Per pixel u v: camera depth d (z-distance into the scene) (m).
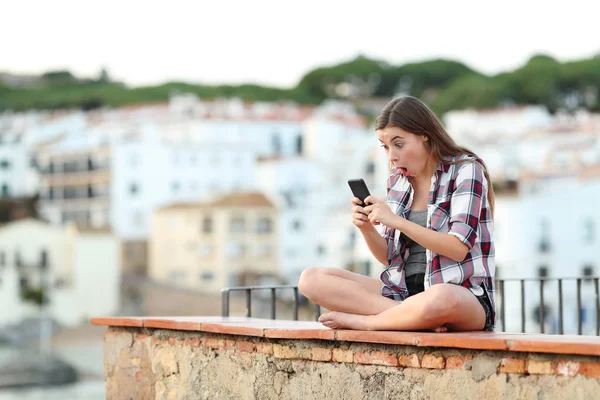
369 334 5.91
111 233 105.31
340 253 103.25
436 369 5.67
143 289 108.75
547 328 78.06
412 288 6.51
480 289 6.22
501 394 5.34
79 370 79.12
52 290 100.81
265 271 112.81
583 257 85.69
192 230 113.88
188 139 136.75
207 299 108.25
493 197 6.41
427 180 6.46
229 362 7.15
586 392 4.95
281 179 118.25
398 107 6.33
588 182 86.69
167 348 7.80
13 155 136.88
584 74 185.50
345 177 114.25
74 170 130.12
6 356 83.94
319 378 6.41
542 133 121.12
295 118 142.25
